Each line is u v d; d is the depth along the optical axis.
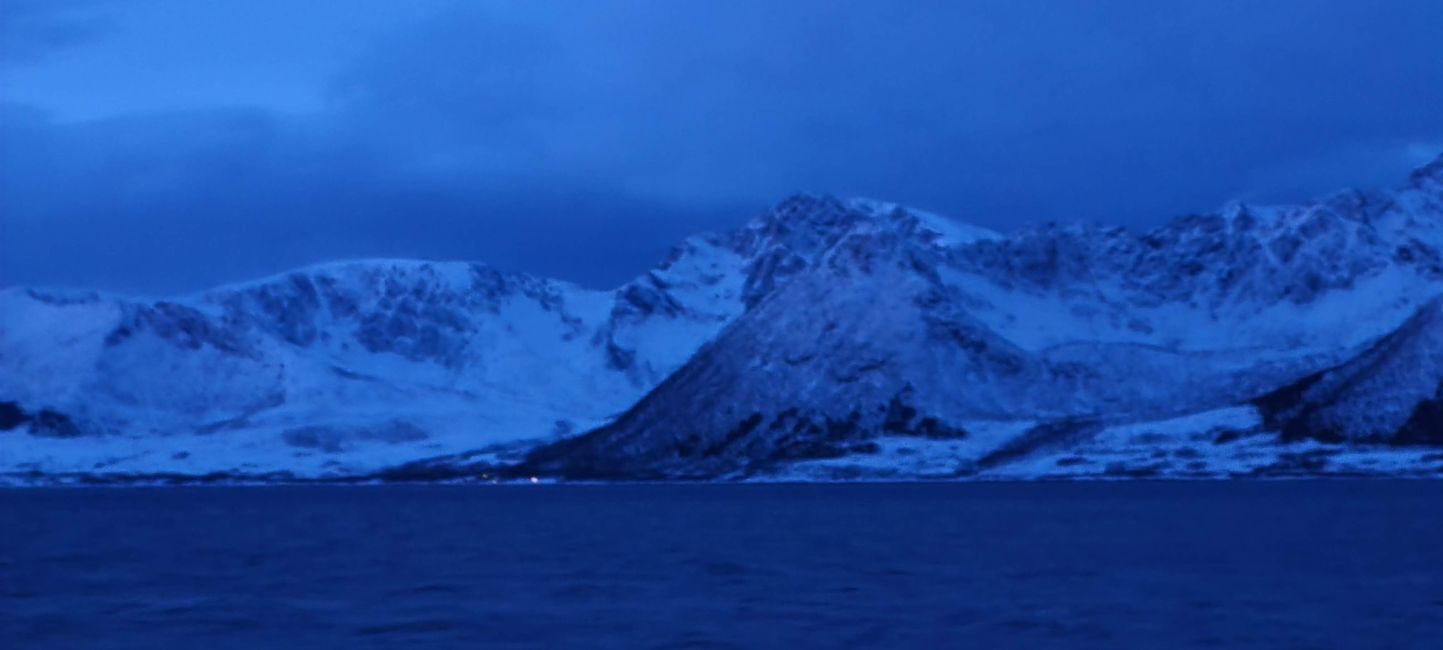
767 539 130.50
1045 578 93.38
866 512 176.75
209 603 83.50
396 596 86.19
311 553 119.44
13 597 87.25
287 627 73.62
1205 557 107.12
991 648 65.69
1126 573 96.19
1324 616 74.50
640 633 70.69
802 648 66.25
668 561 107.81
